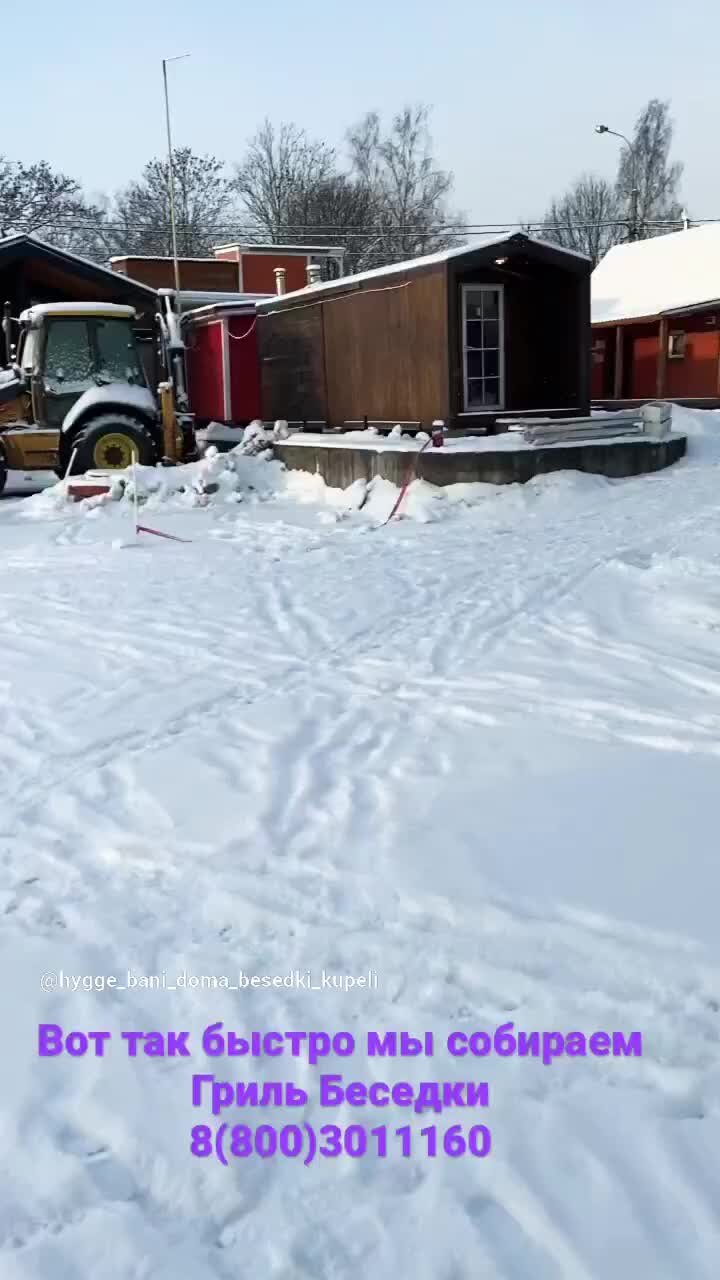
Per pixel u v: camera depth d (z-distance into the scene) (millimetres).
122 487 14500
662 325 24875
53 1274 2443
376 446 14672
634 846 4277
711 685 6238
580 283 15703
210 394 20938
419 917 3850
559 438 14836
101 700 6449
